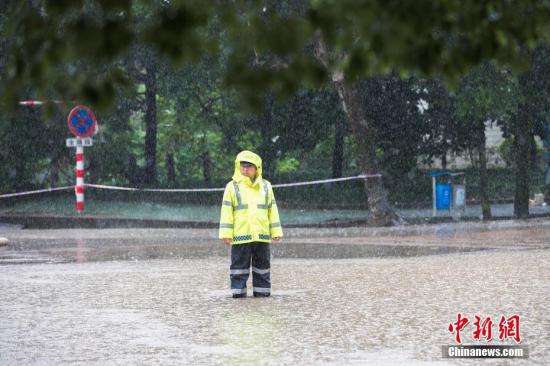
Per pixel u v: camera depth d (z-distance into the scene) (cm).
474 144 6919
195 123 8138
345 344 1426
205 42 510
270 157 7762
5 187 7281
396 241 4056
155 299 2070
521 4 599
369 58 544
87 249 3744
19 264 3066
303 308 1878
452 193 6034
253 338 1499
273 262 3058
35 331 1603
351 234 4556
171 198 7581
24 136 7081
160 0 4062
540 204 8356
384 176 7225
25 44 497
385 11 527
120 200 7644
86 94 508
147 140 8119
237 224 2083
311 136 7356
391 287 2239
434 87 6556
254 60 4534
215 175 10525
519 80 5778
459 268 2722
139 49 6869
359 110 5369
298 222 5866
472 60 591
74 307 1938
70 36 489
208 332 1570
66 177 8994
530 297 2000
